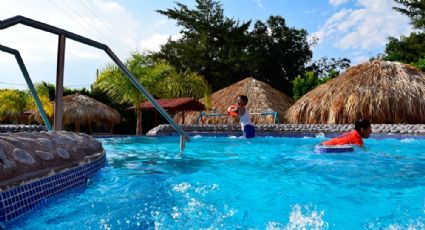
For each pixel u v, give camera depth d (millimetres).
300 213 2561
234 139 10031
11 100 19969
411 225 2281
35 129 10000
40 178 2434
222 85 32594
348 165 4691
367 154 5707
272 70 33406
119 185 3514
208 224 2328
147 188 3373
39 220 2332
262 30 34688
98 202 2830
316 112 13266
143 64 18562
